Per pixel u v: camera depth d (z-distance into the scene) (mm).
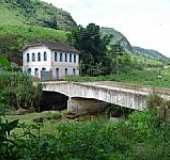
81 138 11523
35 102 42125
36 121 30609
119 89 31609
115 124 16906
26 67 62344
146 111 18906
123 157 11078
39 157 7859
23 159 7152
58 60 61031
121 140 13500
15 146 7246
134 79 57812
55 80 53562
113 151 11797
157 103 19406
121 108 32812
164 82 50594
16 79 40469
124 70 71188
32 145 8008
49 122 29594
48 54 60000
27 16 112125
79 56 65938
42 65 60625
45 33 82438
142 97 27016
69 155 9055
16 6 115375
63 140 10234
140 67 81438
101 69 65750
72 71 63719
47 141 8602
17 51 64750
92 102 39719
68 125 15633
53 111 38719
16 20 102688
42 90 43562
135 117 18562
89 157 9789
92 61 66312
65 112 38219
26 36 75562
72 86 40312
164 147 12211
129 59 83125
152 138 14422
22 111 37406
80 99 40750
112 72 67750
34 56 61688
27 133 8266
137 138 14758
